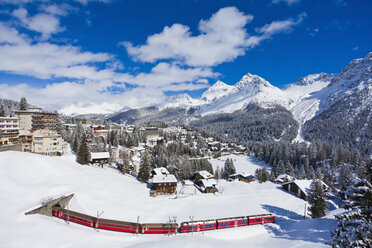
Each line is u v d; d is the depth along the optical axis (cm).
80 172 7538
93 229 4309
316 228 4384
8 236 3316
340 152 13912
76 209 5153
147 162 9256
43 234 3591
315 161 14662
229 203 7125
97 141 13212
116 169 10475
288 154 15250
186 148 17925
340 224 2423
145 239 4172
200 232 4731
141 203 6450
